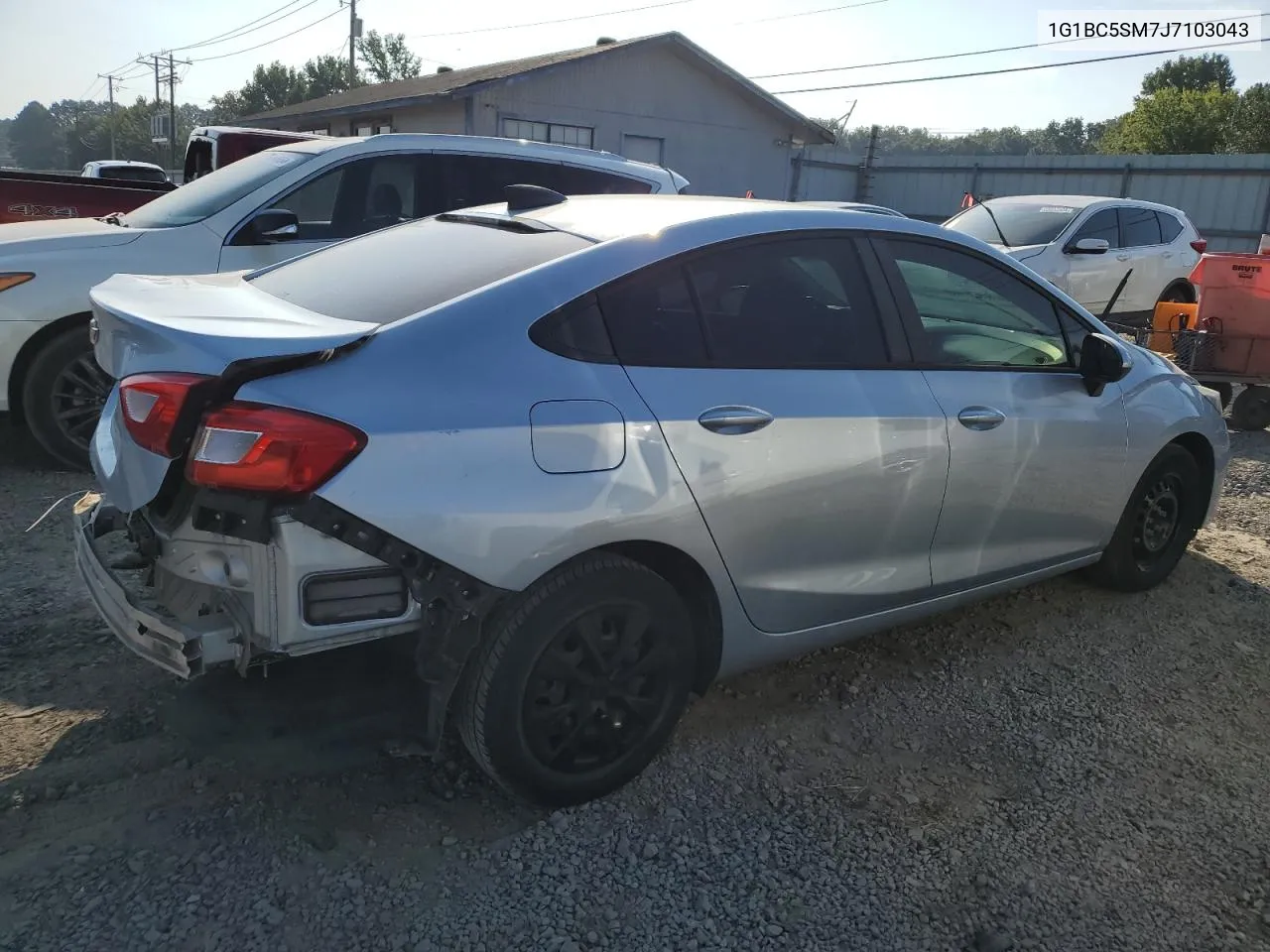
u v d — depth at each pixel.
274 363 2.39
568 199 3.60
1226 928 2.58
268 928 2.37
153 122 65.50
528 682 2.67
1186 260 12.42
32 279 5.18
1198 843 2.90
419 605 2.54
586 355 2.74
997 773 3.19
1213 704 3.69
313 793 2.85
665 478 2.76
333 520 2.35
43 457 5.83
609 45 23.09
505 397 2.57
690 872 2.66
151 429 2.42
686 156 23.89
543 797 2.79
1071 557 4.12
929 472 3.36
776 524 3.02
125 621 2.66
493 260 2.99
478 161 6.66
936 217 30.98
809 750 3.24
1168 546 4.62
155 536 2.65
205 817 2.72
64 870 2.50
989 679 3.77
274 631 2.41
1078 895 2.66
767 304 3.12
